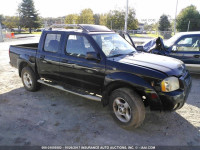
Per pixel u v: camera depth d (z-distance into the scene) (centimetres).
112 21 3269
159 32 2380
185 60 646
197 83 610
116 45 411
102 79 358
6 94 504
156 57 387
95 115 391
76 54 397
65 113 399
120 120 343
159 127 348
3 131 332
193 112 405
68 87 429
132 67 325
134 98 313
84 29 406
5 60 973
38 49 473
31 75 495
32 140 307
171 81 306
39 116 386
